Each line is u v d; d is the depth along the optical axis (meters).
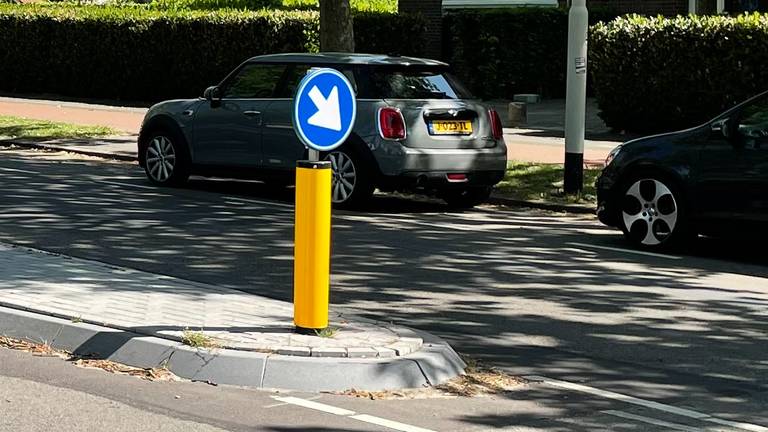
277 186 17.20
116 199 15.20
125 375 7.28
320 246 7.68
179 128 16.39
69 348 7.78
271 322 8.11
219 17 30.09
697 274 11.24
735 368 7.98
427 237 13.02
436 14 33.44
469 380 7.51
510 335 8.76
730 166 11.86
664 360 8.16
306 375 7.13
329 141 7.75
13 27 34.84
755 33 21.31
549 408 6.96
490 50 30.31
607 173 12.73
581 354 8.27
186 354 7.33
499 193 16.38
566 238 13.23
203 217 13.91
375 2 34.00
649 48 22.69
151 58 31.67
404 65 14.93
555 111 27.88
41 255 10.63
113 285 9.31
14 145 21.98
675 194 12.21
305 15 28.81
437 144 14.64
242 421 6.45
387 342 7.66
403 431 6.38
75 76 33.53
